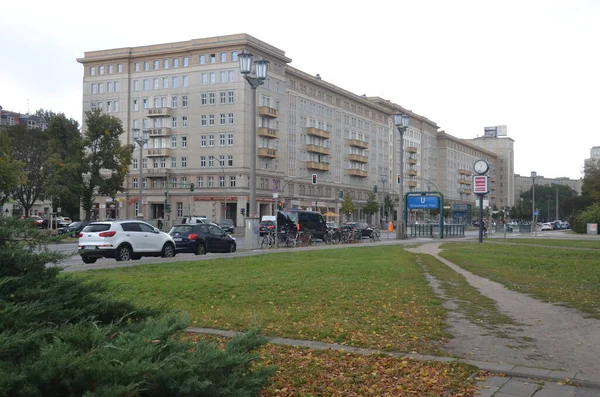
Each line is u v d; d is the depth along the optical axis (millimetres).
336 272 17078
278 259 22688
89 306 5059
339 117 100062
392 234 69062
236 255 25359
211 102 77812
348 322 9055
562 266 20719
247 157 76375
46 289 4906
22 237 5320
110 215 84625
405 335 8148
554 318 9719
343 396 5395
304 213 41344
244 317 9352
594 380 5938
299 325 8734
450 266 20453
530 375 6148
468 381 5930
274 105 81125
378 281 14719
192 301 11195
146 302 10750
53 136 53750
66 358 3475
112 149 53375
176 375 3719
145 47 81500
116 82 83375
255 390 4223
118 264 19922
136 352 3729
